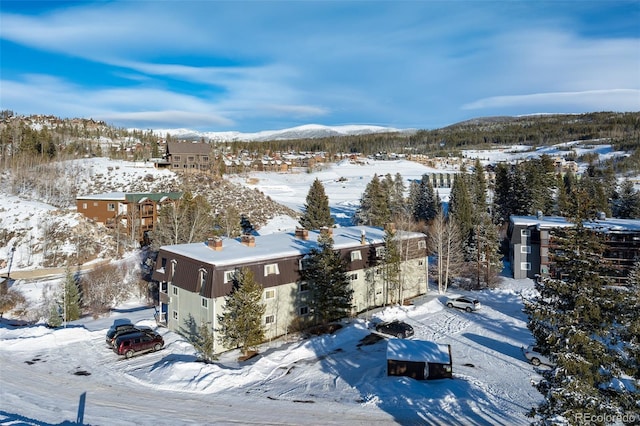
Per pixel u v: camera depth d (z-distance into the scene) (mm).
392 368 29719
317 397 26234
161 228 61969
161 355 32219
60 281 53875
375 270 47469
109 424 22078
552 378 18703
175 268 37781
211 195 95062
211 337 31516
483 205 89625
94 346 33656
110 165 110750
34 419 22141
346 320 42406
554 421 17297
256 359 32688
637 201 79062
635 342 17938
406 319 43562
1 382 26703
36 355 31484
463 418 23734
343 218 102000
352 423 22906
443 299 50375
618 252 52344
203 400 25344
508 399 26406
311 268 39344
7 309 48000
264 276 37156
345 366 31719
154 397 25547
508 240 69750
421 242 53156
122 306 48469
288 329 39031
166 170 107000
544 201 77750
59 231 68000
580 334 17641
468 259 61094
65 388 26344
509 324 41688
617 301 18094
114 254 66250
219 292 33719
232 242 42719
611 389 18234
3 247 63750
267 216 91500
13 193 84312
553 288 19297
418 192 97188
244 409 24344
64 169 102812
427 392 26641
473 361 33000
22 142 126500
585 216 20297
